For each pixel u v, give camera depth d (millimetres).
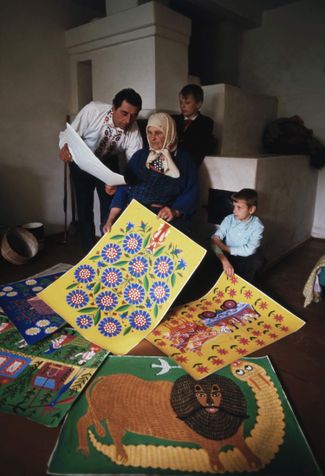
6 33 3029
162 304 1903
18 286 2434
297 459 1208
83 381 1533
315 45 3492
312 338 1940
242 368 1650
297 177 3240
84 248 2938
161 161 2223
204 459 1201
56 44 3426
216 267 2578
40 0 3217
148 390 1499
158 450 1230
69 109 3686
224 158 2662
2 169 3238
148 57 2887
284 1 3529
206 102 3018
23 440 1269
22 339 1825
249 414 1393
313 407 1450
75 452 1214
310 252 3396
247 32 3930
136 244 2076
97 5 3623
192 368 1636
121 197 2330
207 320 2033
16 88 3197
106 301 1958
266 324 2025
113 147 2529
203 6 3314
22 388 1493
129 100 2174
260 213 2693
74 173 2682
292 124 3400
